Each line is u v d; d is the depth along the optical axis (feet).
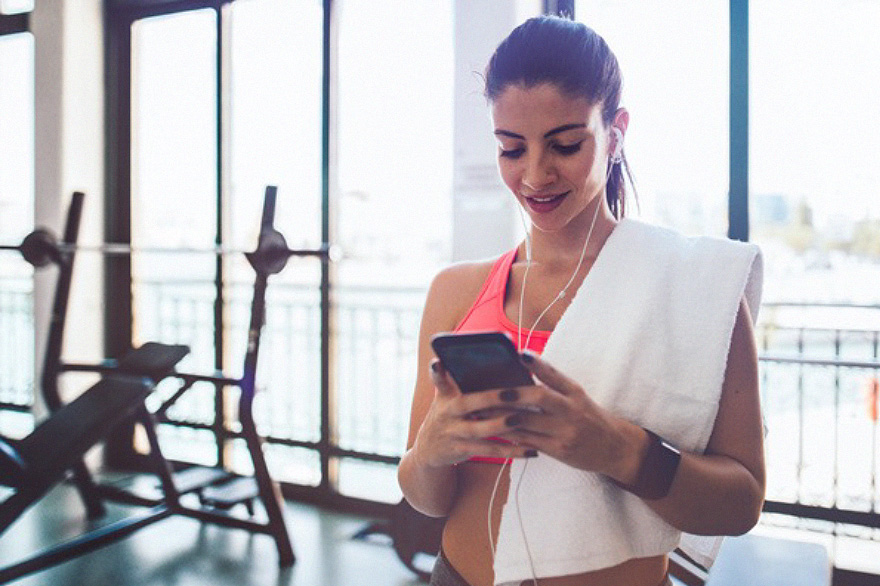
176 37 13.75
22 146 14.67
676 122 9.57
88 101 13.87
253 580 9.55
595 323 2.57
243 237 13.38
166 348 10.86
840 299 11.93
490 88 2.57
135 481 13.46
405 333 14.43
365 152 12.44
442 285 3.27
